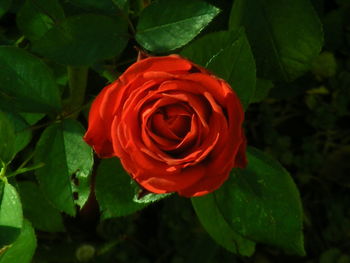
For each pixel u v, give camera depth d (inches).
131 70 23.3
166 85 23.0
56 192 26.3
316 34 27.9
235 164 23.8
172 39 26.2
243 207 26.4
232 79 25.7
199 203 27.4
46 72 26.5
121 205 26.2
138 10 29.5
